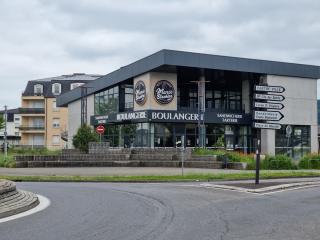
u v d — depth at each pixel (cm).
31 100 9488
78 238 907
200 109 5103
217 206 1404
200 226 1052
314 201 1533
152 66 4822
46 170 3300
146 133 5044
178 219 1152
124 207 1366
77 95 6850
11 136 9869
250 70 5119
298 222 1112
